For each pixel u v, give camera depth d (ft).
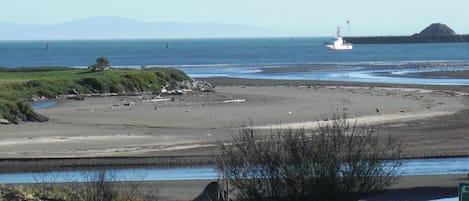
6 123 328.70
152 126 323.78
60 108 408.67
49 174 217.97
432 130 308.40
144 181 199.21
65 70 638.53
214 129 311.88
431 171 215.72
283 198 134.21
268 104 419.74
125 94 517.14
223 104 423.64
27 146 268.41
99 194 138.31
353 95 476.95
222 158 182.50
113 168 229.25
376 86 556.51
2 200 152.05
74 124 331.57
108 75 557.74
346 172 134.21
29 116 343.67
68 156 245.24
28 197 155.74
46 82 504.84
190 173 216.95
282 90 525.34
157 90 544.21
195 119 347.97
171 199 176.14
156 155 245.45
